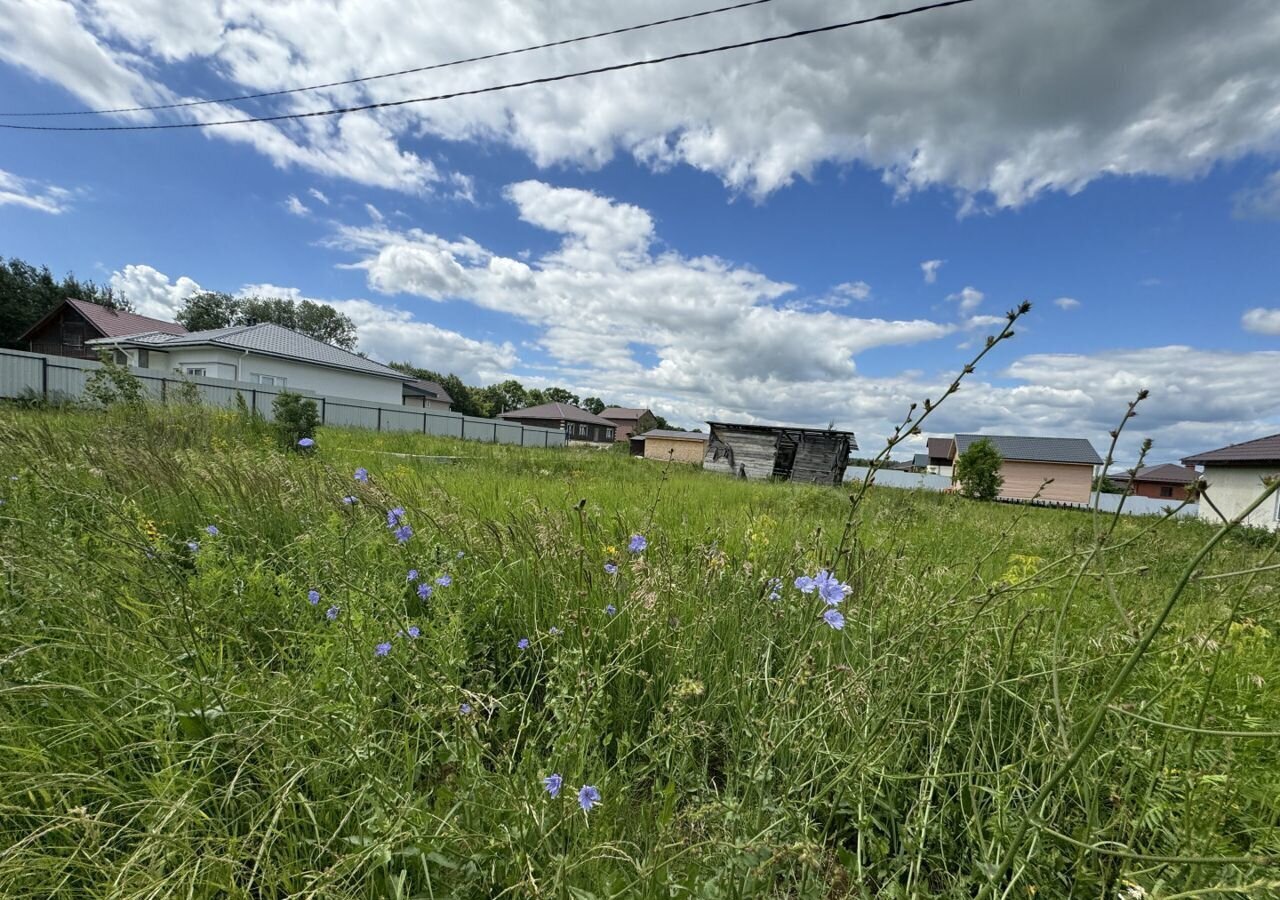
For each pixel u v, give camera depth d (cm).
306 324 6938
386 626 204
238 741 134
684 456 4778
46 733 143
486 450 1677
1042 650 212
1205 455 2297
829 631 221
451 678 191
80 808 105
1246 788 151
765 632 227
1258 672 210
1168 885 124
